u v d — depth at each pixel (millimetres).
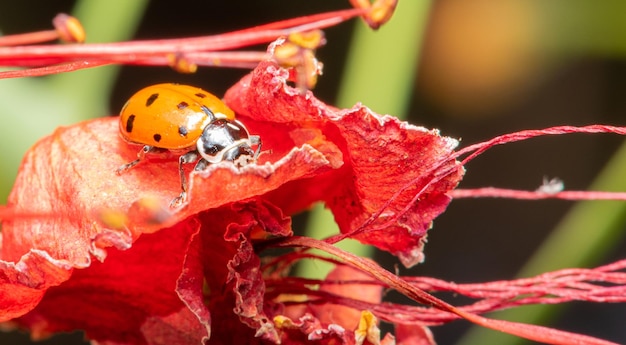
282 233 90
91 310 94
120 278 92
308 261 109
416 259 93
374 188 90
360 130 87
